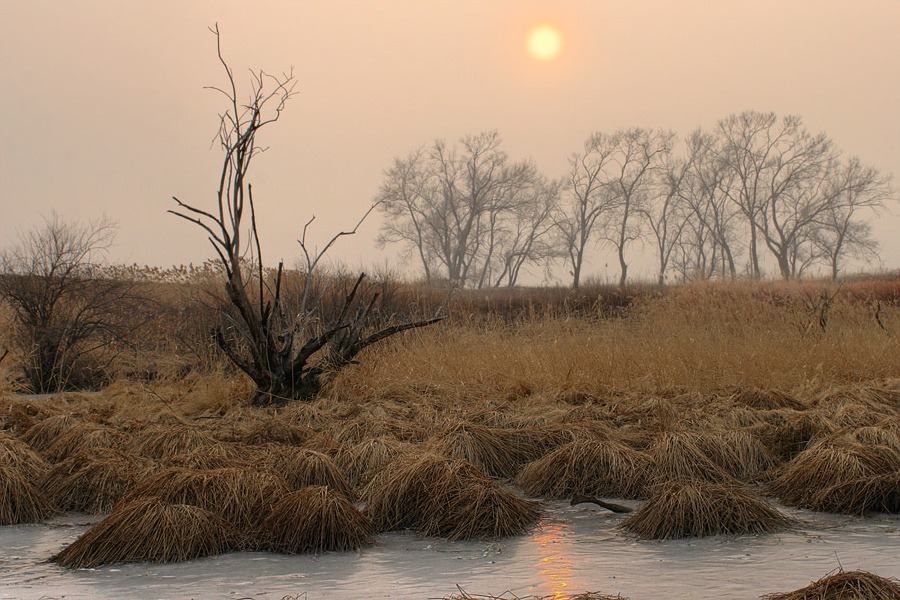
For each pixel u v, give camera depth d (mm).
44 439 9320
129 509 5816
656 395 11195
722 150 81188
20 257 17469
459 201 83188
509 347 14367
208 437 8602
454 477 6609
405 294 21516
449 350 14211
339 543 5855
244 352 15094
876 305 18016
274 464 7496
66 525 6691
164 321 17875
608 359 13148
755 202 80812
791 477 7348
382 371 12922
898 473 6832
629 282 31844
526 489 7781
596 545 5922
